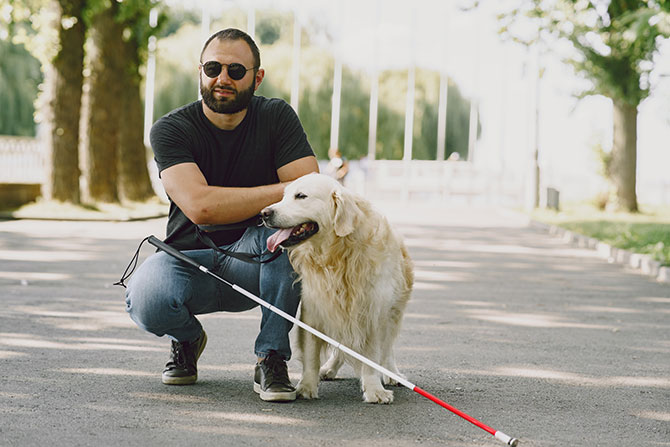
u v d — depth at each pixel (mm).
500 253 15359
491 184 43438
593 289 10672
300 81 45719
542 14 24984
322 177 4637
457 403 4781
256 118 5012
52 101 20953
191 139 4891
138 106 26312
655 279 11961
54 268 11008
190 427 4090
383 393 4738
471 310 8594
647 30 15422
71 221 19812
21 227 17688
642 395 5117
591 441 4070
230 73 4742
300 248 4684
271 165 5062
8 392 4684
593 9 23734
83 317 7406
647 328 7793
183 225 4977
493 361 6035
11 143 23250
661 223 21609
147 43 24766
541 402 4859
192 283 4918
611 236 17453
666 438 4160
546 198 29531
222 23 47375
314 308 4723
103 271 10844
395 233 5051
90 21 20672
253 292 5000
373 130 45094
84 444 3752
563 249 16750
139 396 4703
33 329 6742
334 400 4781
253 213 4789
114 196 23047
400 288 4895
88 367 5430
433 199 43938
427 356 6160
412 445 3895
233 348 6215
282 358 4770
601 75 24219
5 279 9812
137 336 6609
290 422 4242
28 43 21672
